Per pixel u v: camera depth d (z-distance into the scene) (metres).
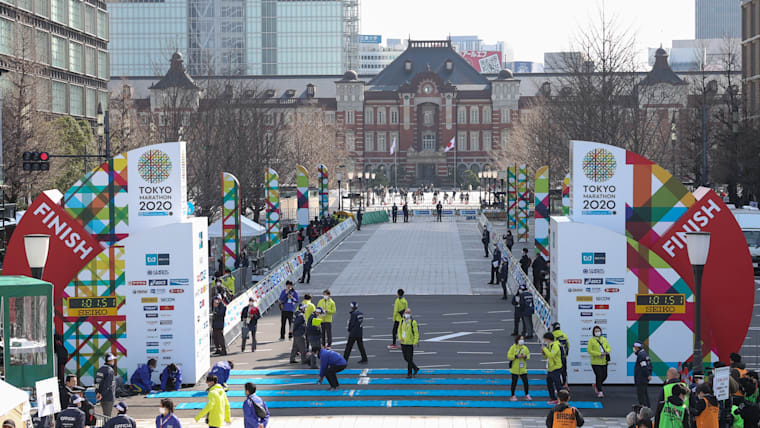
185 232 25.03
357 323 27.16
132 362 25.12
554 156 72.56
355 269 52.00
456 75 180.00
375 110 176.62
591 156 24.55
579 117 60.22
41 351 20.02
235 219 44.59
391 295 41.94
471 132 176.00
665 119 83.88
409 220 97.31
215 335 29.05
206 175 62.69
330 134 144.38
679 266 24.16
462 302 39.56
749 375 18.48
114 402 23.11
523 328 31.08
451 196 147.62
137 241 24.95
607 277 24.25
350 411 21.92
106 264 24.98
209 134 67.06
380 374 25.89
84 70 90.38
